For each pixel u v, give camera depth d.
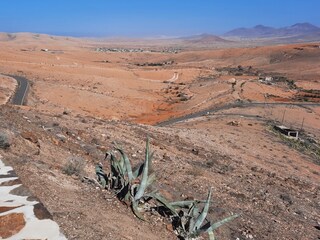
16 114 19.47
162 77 153.00
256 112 80.81
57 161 12.18
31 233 6.01
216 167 21.34
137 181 10.92
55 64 157.00
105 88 107.19
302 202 18.78
